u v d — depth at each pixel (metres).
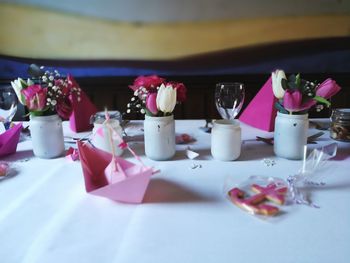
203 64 1.44
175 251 0.37
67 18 1.41
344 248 0.37
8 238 0.40
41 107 0.63
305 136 0.62
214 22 1.40
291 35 1.40
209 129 0.85
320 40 1.40
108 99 1.47
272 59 1.43
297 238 0.39
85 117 0.85
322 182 0.54
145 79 0.63
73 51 1.44
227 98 0.68
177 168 0.60
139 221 0.43
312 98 0.59
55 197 0.50
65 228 0.42
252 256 0.36
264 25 1.40
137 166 0.52
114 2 1.39
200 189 0.52
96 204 0.48
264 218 0.43
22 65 1.46
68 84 0.67
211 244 0.38
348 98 1.44
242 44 1.42
